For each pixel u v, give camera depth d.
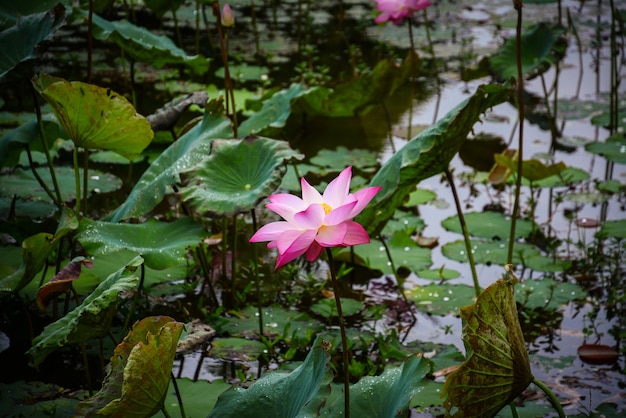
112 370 2.18
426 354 3.20
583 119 5.82
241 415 2.16
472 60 6.98
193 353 3.22
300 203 2.07
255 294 3.72
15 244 3.86
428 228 4.34
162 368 2.05
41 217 4.01
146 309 3.48
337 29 7.84
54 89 2.88
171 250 2.95
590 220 4.38
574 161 5.17
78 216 3.06
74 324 2.29
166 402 2.81
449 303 3.57
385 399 2.27
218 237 4.16
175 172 3.17
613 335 3.37
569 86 6.44
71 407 2.81
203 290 3.71
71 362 3.11
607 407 2.84
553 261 3.92
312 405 1.97
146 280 3.66
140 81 6.23
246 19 8.15
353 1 9.02
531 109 6.02
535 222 4.38
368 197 1.98
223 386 2.92
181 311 3.49
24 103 5.72
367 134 5.54
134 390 2.00
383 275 3.92
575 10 8.38
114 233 3.04
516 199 3.31
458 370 2.12
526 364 2.26
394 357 3.15
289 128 5.64
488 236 4.17
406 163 3.01
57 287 2.44
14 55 3.30
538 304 3.55
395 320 3.51
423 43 7.42
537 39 5.60
